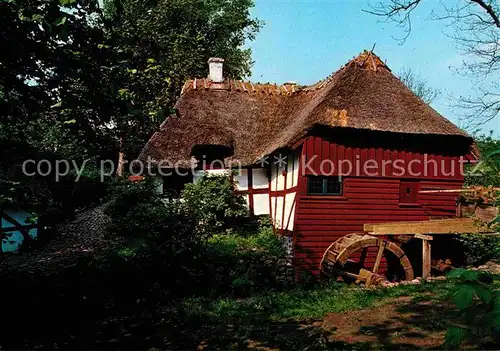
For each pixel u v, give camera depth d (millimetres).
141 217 9641
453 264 12953
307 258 12117
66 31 3736
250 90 18422
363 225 12430
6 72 4453
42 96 4664
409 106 13672
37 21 3746
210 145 15758
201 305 8188
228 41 31094
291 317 7195
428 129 12930
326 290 9633
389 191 12984
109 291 7910
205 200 14531
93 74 4473
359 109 12875
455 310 6945
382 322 6598
